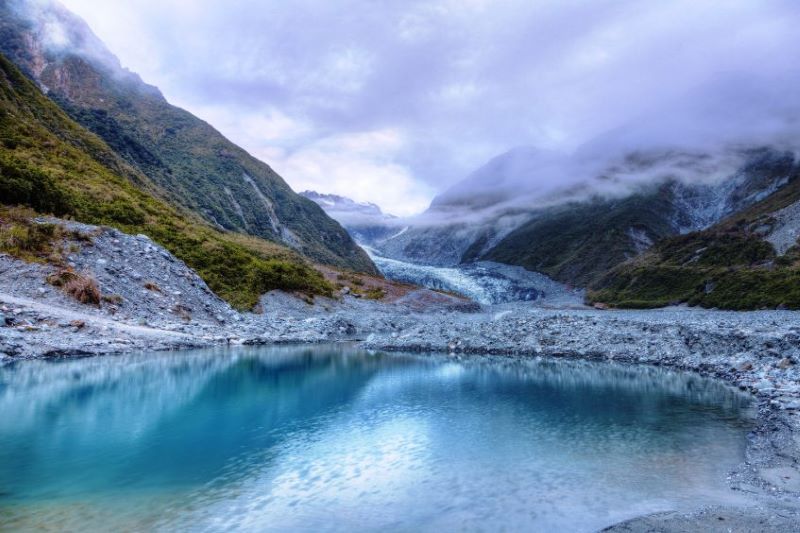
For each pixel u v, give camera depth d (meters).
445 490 13.03
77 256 41.47
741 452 15.52
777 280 86.56
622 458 15.23
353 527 11.09
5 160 49.22
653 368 31.75
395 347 40.41
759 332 33.84
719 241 122.44
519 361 34.59
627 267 144.38
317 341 46.25
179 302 45.38
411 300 90.31
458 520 11.32
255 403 22.34
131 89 177.75
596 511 11.56
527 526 10.92
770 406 20.81
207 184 140.75
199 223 89.75
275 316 56.03
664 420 19.52
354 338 49.66
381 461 15.22
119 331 35.47
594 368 31.83
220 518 11.54
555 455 15.59
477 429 18.56
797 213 116.56
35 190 48.41
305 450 16.30
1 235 38.97
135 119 158.38
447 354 37.94
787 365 26.94
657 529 10.48
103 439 17.08
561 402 22.66
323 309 64.69
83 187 60.72
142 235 50.91
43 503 12.22
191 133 171.38
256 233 136.50
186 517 11.58
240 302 56.00
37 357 28.86
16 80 84.44
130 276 43.84
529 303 173.62
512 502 12.20
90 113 124.62
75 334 32.91
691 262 122.12
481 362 34.25
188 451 16.08
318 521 11.40
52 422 18.69
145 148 127.81
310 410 21.27
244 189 154.00
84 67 161.62
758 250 107.69
